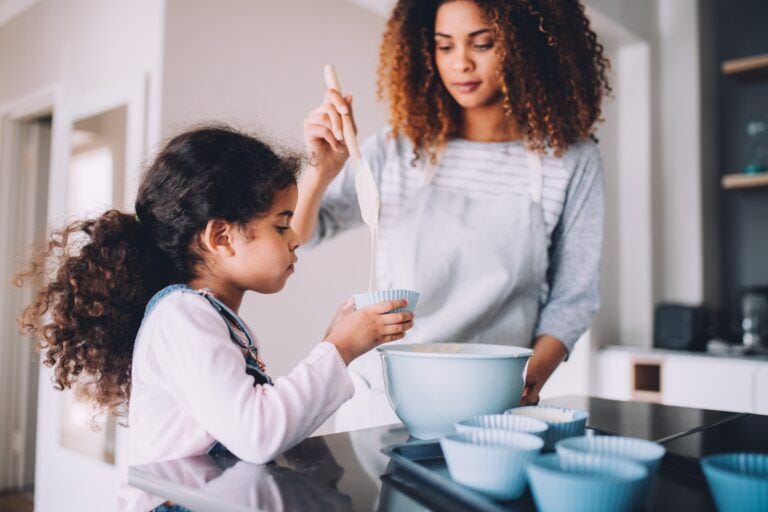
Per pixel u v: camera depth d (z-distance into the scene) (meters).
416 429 0.73
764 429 0.79
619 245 2.89
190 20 1.97
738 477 0.43
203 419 0.67
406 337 1.15
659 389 2.60
